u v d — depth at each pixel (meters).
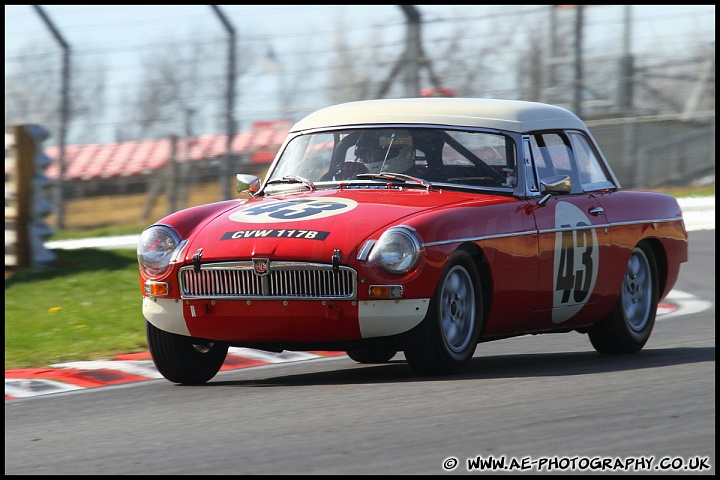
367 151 24.62
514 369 23.30
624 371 22.03
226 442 16.47
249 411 19.09
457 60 61.00
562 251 24.12
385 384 21.30
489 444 15.41
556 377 21.34
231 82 63.38
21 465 15.83
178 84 64.31
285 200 23.31
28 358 27.14
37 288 40.44
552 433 15.98
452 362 21.67
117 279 41.56
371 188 23.88
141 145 65.62
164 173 65.25
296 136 25.92
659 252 27.70
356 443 15.84
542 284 23.62
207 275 21.62
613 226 25.75
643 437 15.58
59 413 20.39
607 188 26.89
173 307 22.08
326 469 14.37
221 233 21.98
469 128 24.53
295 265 20.86
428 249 20.95
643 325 26.97
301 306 20.95
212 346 23.62
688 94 62.38
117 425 18.66
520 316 23.38
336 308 20.81
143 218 66.19
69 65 65.12
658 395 18.88
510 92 61.44
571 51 61.62
